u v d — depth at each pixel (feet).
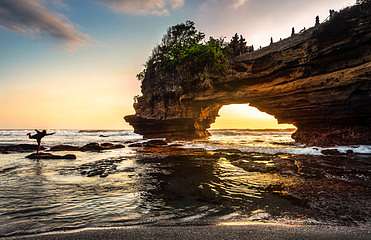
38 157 82.17
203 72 167.02
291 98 132.67
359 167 60.08
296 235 22.71
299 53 124.67
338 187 41.32
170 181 47.52
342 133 113.09
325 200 34.14
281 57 131.44
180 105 181.27
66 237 22.40
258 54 145.07
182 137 188.65
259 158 78.54
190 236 22.52
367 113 106.42
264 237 22.26
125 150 110.83
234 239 21.90
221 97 164.45
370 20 101.55
